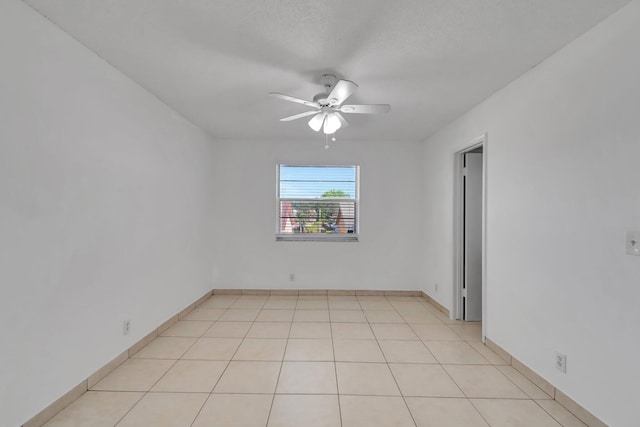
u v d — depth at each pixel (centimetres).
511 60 226
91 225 220
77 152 207
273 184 472
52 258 189
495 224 284
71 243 203
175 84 273
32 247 176
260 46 211
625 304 165
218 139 469
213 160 463
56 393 192
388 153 475
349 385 228
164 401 206
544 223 223
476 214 371
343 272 475
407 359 269
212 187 459
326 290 474
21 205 170
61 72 194
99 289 229
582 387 190
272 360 265
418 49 213
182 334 318
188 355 272
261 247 473
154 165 301
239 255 471
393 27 188
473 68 239
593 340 183
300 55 222
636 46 160
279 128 411
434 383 231
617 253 170
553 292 214
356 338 313
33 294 177
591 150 186
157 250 309
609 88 175
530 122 239
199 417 190
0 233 159
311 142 473
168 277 333
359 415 194
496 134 283
